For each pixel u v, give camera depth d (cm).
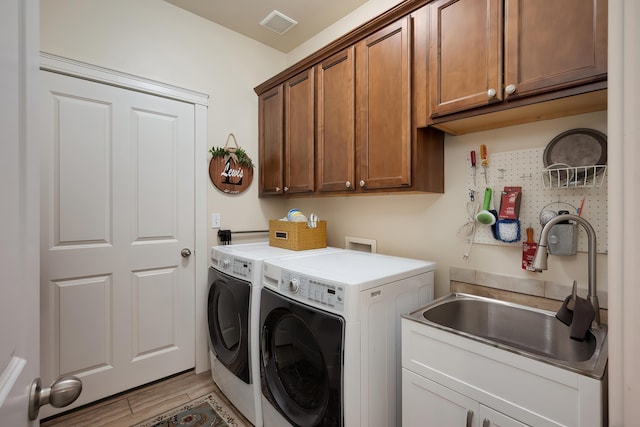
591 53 100
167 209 215
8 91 45
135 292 203
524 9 114
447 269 174
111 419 174
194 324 227
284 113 233
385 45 163
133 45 201
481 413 101
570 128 133
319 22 240
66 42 177
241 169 253
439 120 142
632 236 41
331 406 119
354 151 179
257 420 161
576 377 83
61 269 177
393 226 204
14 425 45
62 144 177
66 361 179
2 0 43
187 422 172
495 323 143
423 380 117
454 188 171
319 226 219
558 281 137
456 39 134
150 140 208
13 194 47
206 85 234
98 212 189
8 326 45
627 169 42
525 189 145
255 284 165
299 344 140
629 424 41
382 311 129
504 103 121
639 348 40
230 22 239
